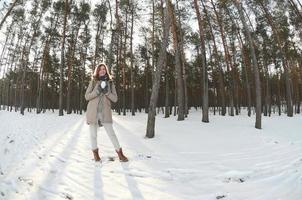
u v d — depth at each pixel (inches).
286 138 388.8
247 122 714.2
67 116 944.9
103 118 235.8
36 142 320.8
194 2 687.1
